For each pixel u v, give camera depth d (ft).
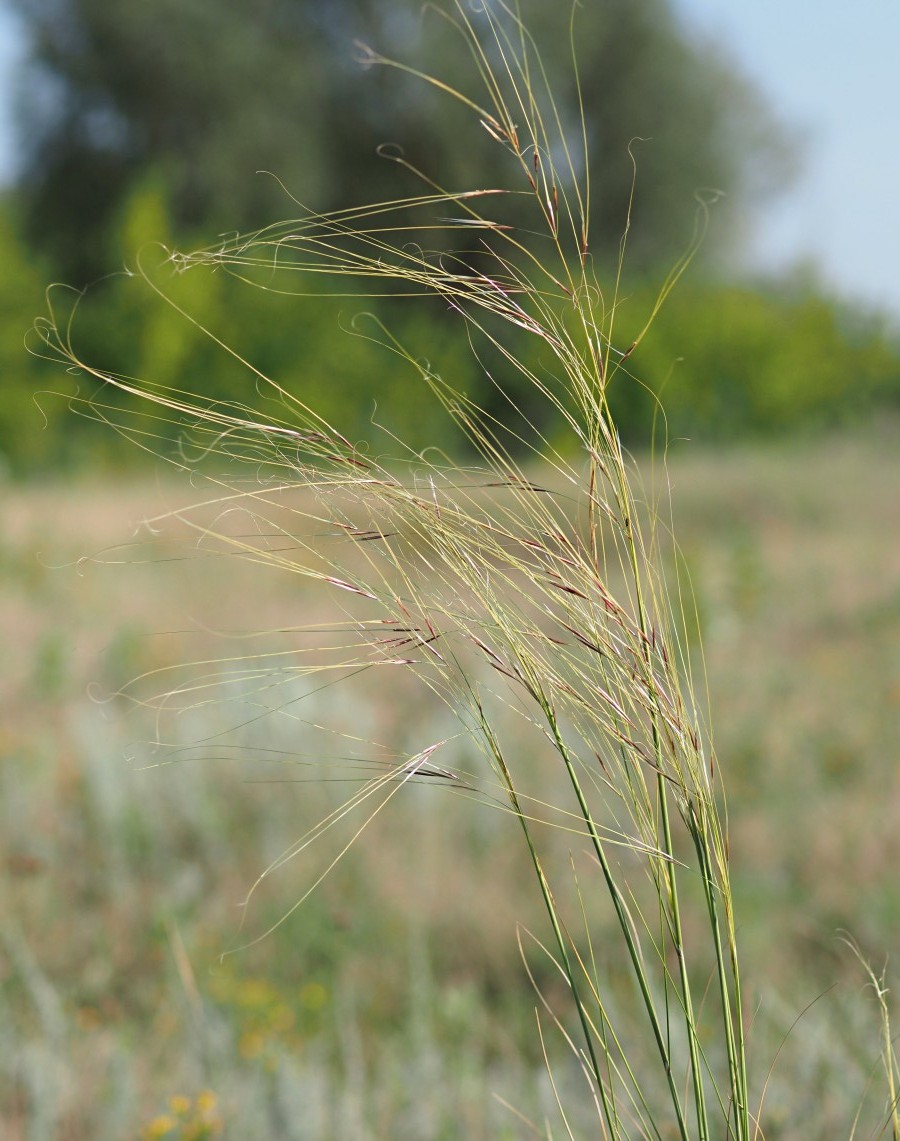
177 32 97.86
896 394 98.48
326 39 98.22
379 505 4.42
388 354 71.51
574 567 4.38
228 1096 8.79
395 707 19.88
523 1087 9.03
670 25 99.86
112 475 62.13
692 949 11.68
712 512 45.91
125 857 14.39
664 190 96.78
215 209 97.86
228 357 73.56
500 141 4.45
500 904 12.87
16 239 85.66
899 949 11.16
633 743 4.37
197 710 18.51
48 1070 9.05
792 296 101.40
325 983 11.59
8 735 18.49
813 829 14.60
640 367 71.41
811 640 25.27
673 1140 7.66
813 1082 8.41
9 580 31.01
